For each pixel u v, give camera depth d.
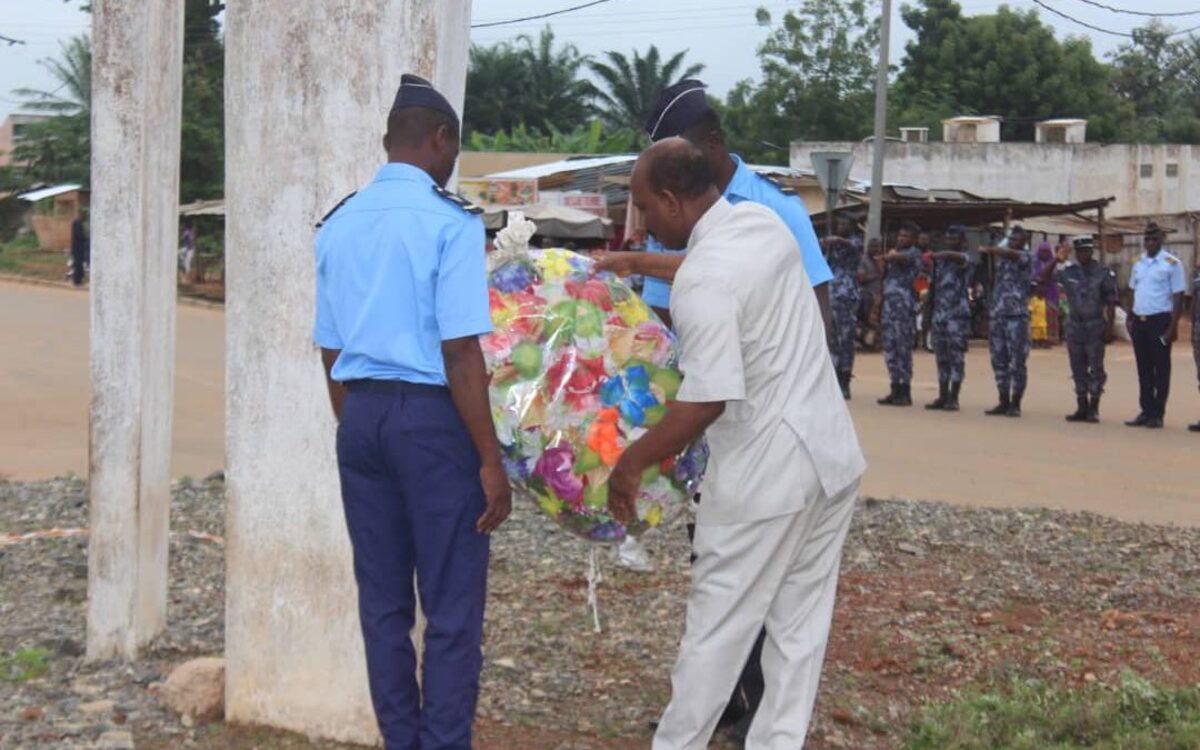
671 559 7.30
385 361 3.71
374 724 4.43
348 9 4.28
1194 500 9.54
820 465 3.90
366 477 3.82
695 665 3.95
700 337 3.76
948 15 49.12
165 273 5.30
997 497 9.51
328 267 3.85
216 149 39.22
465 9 4.46
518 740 4.62
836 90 45.62
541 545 7.54
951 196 27.70
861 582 6.89
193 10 40.97
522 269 4.26
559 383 4.12
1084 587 6.87
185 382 15.70
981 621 6.21
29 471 10.07
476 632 3.83
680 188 4.02
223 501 8.64
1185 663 5.66
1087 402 14.01
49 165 52.75
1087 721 4.85
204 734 4.49
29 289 34.56
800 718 4.02
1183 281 13.48
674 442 3.80
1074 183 35.81
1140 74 56.22
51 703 4.77
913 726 4.88
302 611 4.45
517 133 45.19
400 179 3.80
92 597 5.28
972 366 20.39
